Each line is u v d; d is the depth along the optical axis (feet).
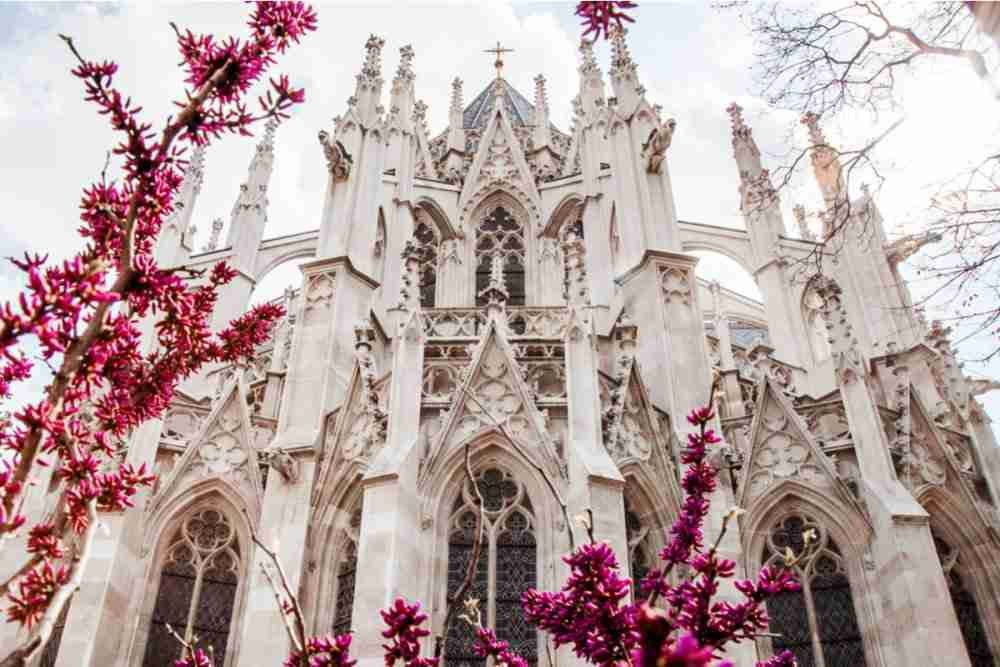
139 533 66.03
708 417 33.32
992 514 71.20
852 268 97.71
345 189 85.61
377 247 94.27
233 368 78.02
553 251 98.43
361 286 80.02
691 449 32.83
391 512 57.52
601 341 74.33
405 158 103.81
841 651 62.08
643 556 63.62
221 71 31.71
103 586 61.36
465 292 98.32
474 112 135.74
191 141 31.58
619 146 89.30
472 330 72.64
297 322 76.79
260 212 118.52
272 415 80.02
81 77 30.60
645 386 69.72
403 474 59.57
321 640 29.63
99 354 29.89
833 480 66.39
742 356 102.73
